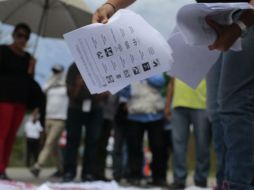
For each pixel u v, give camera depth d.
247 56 1.85
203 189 4.61
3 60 4.65
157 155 5.59
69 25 4.63
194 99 4.86
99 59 1.68
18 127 4.76
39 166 6.58
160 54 1.67
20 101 4.69
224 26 1.64
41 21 4.75
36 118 9.40
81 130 5.00
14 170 8.52
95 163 5.11
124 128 5.77
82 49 1.68
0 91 4.62
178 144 4.97
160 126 5.50
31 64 4.81
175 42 1.96
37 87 4.86
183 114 4.92
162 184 5.63
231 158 1.86
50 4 4.64
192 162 7.79
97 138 5.05
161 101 5.48
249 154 1.83
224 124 1.92
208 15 1.63
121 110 5.64
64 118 6.55
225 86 1.90
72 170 4.98
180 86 4.90
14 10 4.78
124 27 1.67
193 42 1.67
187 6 1.60
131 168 5.50
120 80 1.68
